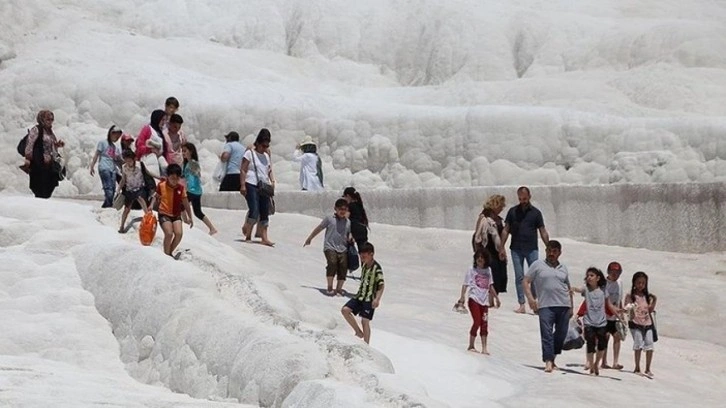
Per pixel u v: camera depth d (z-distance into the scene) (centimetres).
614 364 4516
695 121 8362
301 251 5875
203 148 9644
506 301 5675
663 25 10500
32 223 4394
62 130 9850
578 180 8538
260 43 12244
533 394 3712
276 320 3250
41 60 10456
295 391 2650
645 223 7144
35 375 3008
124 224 4609
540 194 7388
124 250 3941
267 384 2788
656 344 5144
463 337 4544
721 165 8138
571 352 4788
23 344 3644
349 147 9338
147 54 11038
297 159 8388
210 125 9706
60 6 11988
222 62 11150
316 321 3831
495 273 5394
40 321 3756
